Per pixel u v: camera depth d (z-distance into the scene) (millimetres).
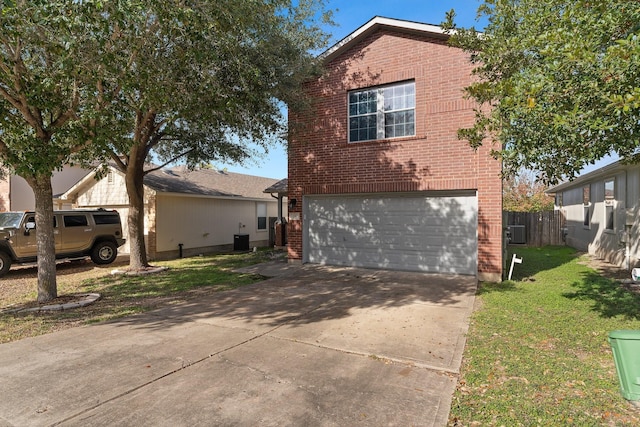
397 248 10445
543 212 18312
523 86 3709
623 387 3398
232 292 8219
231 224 18859
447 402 3449
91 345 4957
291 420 3168
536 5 4465
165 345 4934
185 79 7062
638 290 7785
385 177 10219
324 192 11125
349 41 10500
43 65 7086
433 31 9375
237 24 6973
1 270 10586
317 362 4387
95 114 6164
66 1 4973
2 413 3275
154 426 3080
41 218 7383
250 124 9586
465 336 5223
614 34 3537
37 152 6133
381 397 3557
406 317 6184
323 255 11555
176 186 16297
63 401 3477
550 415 3186
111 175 16188
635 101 2924
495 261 8914
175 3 5953
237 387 3758
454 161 9359
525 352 4562
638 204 9828
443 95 9500
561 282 8750
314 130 11266
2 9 5094
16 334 5484
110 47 6086
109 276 10547
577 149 3895
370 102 10633
